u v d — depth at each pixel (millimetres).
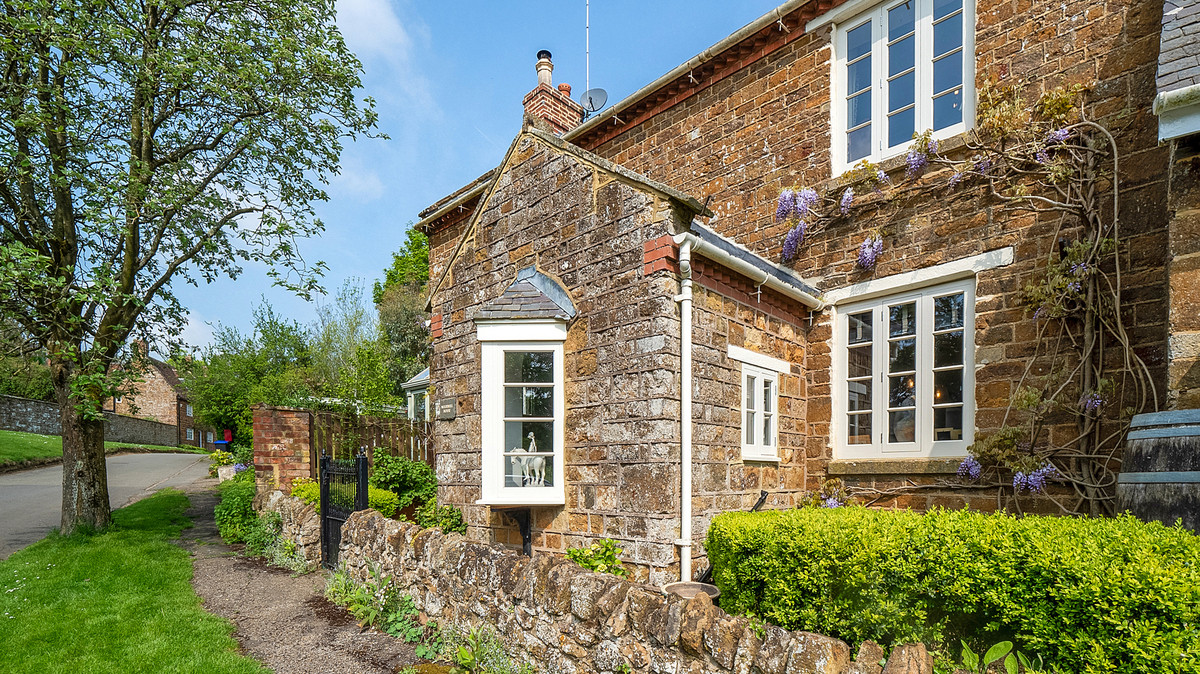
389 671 4570
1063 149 5852
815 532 3602
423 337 30594
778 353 7203
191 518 11883
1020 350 5965
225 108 10898
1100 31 5746
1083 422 5512
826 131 7723
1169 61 4438
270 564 8094
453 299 8375
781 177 8188
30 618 5621
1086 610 2479
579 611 3951
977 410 6199
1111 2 5703
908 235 6875
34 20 8203
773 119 8328
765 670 2971
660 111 9797
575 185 6766
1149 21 5465
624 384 6000
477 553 5023
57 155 9164
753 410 6727
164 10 9992
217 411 30125
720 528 4293
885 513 4070
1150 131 5379
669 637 3424
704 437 5918
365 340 26766
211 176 11055
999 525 3180
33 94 9016
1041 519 3328
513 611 4480
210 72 9727
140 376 10375
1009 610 2730
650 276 5848
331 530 7625
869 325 7258
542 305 6719
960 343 6484
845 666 2793
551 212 7066
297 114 10594
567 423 6582
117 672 4457
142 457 29328
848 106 7738
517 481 6660
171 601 6230
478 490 7348
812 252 7773
